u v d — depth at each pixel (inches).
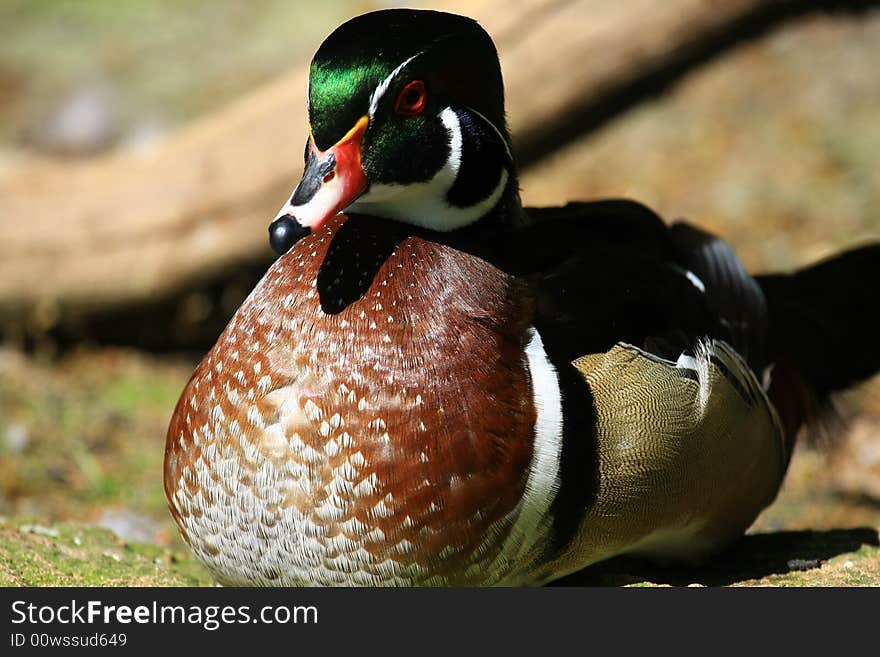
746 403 266.8
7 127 621.9
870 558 284.0
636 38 442.3
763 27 455.2
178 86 657.6
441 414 223.1
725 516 270.4
